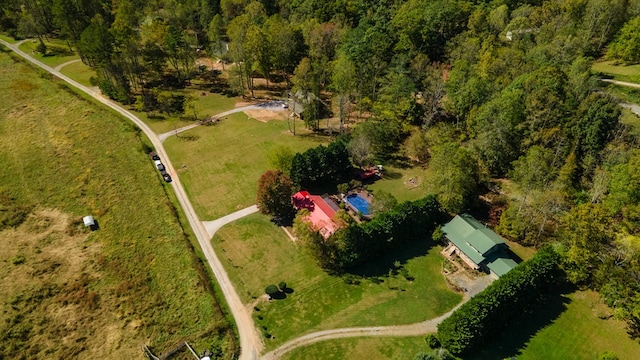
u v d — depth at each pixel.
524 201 84.56
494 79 114.25
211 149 116.06
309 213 86.69
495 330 69.12
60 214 93.94
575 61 110.44
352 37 141.88
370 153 105.56
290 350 66.62
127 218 92.75
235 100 142.50
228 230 89.75
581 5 138.25
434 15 139.50
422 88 125.31
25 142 115.69
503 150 99.00
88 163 108.81
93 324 70.88
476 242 79.62
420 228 87.12
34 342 67.94
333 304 73.88
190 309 73.00
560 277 77.56
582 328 70.38
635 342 68.25
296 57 151.62
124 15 163.00
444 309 72.94
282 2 189.50
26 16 167.12
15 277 78.62
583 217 71.88
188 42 154.62
